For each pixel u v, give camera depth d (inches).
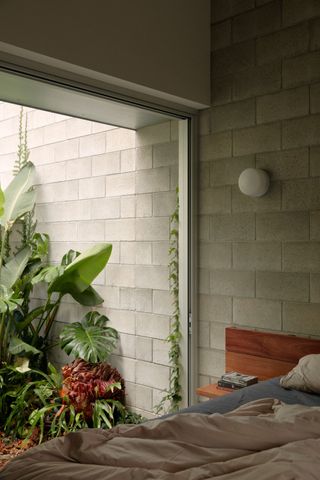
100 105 135.6
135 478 56.7
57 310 188.4
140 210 164.1
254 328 130.5
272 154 127.6
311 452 60.3
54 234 195.9
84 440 66.6
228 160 136.5
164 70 127.6
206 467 58.6
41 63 107.9
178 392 146.9
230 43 136.3
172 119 153.9
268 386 107.0
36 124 204.1
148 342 160.2
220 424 68.9
